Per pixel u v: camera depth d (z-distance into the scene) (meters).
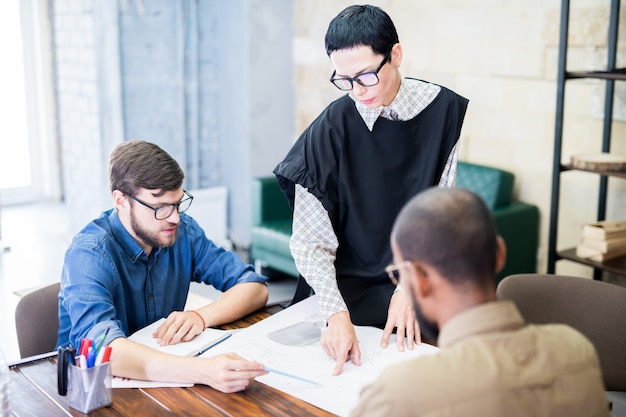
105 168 4.66
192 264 2.07
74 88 4.82
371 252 1.90
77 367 1.43
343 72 1.67
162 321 1.84
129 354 1.58
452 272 1.02
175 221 1.80
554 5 3.50
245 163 4.99
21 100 5.97
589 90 3.44
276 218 4.23
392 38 1.66
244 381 1.50
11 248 5.06
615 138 3.40
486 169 3.76
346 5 4.51
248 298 1.94
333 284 1.78
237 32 4.86
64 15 4.81
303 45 4.89
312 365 1.62
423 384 0.97
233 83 4.98
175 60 4.87
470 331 1.03
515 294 2.02
